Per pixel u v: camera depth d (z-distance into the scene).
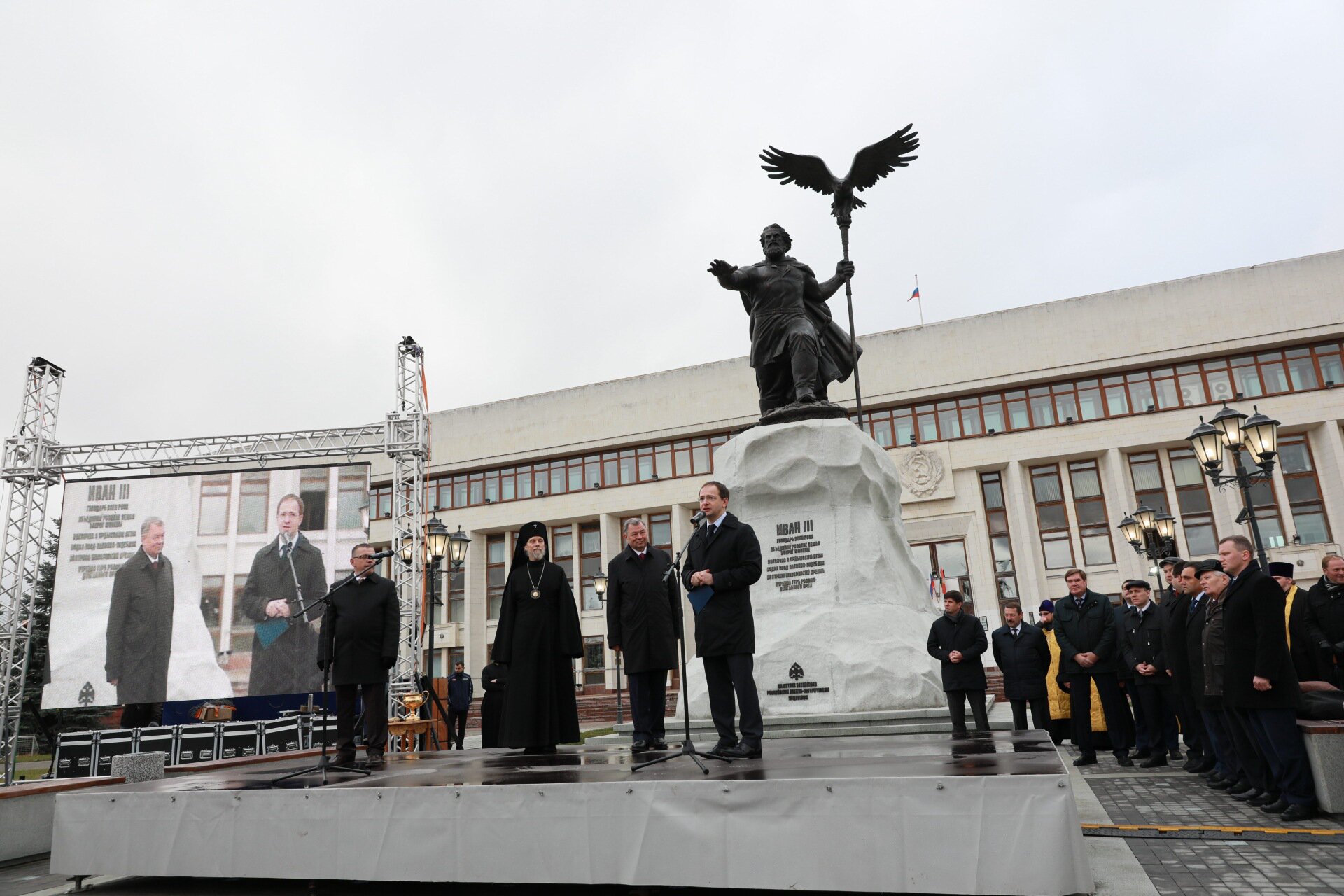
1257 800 6.32
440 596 42.19
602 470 42.12
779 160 11.95
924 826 4.00
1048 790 3.88
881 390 37.41
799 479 10.31
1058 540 34.91
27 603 17.48
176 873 5.21
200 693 16.70
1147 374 35.03
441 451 44.38
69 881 6.29
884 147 11.42
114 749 14.14
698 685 10.45
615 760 6.00
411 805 4.82
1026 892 3.81
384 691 7.11
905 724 8.83
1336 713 6.23
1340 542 31.38
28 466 16.83
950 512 35.66
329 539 17.59
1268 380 33.78
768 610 10.19
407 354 18.50
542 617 7.16
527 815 4.61
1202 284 34.53
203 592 17.09
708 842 4.29
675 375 41.38
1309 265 33.47
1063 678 9.73
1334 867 4.51
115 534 17.08
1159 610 8.96
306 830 5.00
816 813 4.15
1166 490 34.00
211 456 17.86
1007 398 36.44
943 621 8.66
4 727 15.73
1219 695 6.38
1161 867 4.69
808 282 11.61
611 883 4.40
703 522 5.92
